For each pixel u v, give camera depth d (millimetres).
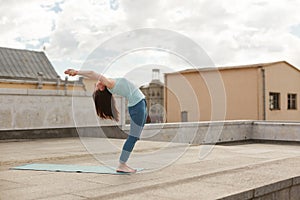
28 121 9164
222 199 2910
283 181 3572
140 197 2896
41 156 5738
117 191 3170
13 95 8938
